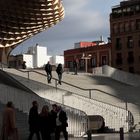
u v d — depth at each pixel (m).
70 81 47.62
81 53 110.06
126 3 100.25
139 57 96.31
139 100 43.66
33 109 20.80
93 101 34.25
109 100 38.91
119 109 34.00
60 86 40.50
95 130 31.42
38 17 57.03
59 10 57.91
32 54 123.19
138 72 95.81
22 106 28.45
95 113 33.84
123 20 99.69
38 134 20.86
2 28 57.75
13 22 56.72
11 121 18.58
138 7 97.56
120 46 100.06
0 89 29.48
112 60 101.44
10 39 61.72
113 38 101.62
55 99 34.22
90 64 107.12
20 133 25.42
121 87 48.28
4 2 51.84
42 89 35.22
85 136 27.64
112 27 102.12
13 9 53.59
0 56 64.56
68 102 33.91
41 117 20.53
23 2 52.62
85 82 49.38
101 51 104.81
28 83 37.12
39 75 45.69
